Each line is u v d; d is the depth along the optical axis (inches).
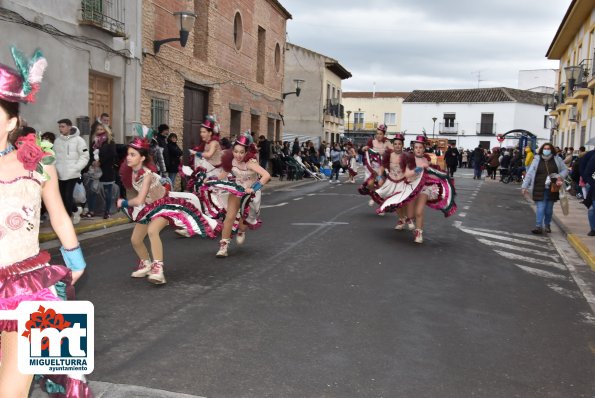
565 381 160.1
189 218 243.3
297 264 290.7
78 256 103.7
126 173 235.3
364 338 187.0
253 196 298.7
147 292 231.5
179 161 528.4
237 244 339.6
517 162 1079.6
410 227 421.4
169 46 620.7
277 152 927.0
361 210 532.4
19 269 94.2
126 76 525.0
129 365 158.2
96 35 469.4
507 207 631.2
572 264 328.5
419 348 180.2
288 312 211.3
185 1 653.3
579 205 655.1
